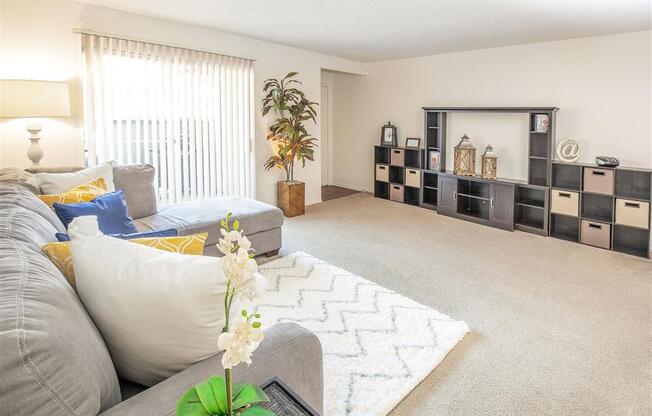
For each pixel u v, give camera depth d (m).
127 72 4.16
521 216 5.29
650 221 4.16
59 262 1.29
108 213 2.44
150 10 4.00
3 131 3.66
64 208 2.21
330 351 2.37
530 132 5.00
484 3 3.55
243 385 0.85
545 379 2.18
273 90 5.32
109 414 0.91
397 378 2.14
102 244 1.14
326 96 7.78
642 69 4.36
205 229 3.39
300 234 4.78
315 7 3.78
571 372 2.24
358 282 3.37
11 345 0.72
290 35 4.96
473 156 5.60
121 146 4.18
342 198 6.91
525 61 5.25
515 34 4.66
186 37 4.55
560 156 4.87
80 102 3.91
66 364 0.80
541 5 3.55
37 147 3.56
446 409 1.95
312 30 4.68
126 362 1.15
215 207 3.86
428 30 4.55
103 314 1.08
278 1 3.62
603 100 4.64
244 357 0.73
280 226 3.98
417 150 6.37
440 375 2.21
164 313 1.06
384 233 4.86
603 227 4.38
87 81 3.92
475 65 5.75
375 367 2.23
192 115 4.70
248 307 2.87
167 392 0.99
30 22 3.63
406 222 5.39
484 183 5.58
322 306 2.93
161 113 4.44
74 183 2.89
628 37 4.42
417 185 6.29
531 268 3.78
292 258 3.92
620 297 3.18
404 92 6.67
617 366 2.29
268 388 1.01
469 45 5.41
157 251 1.16
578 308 2.99
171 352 1.11
